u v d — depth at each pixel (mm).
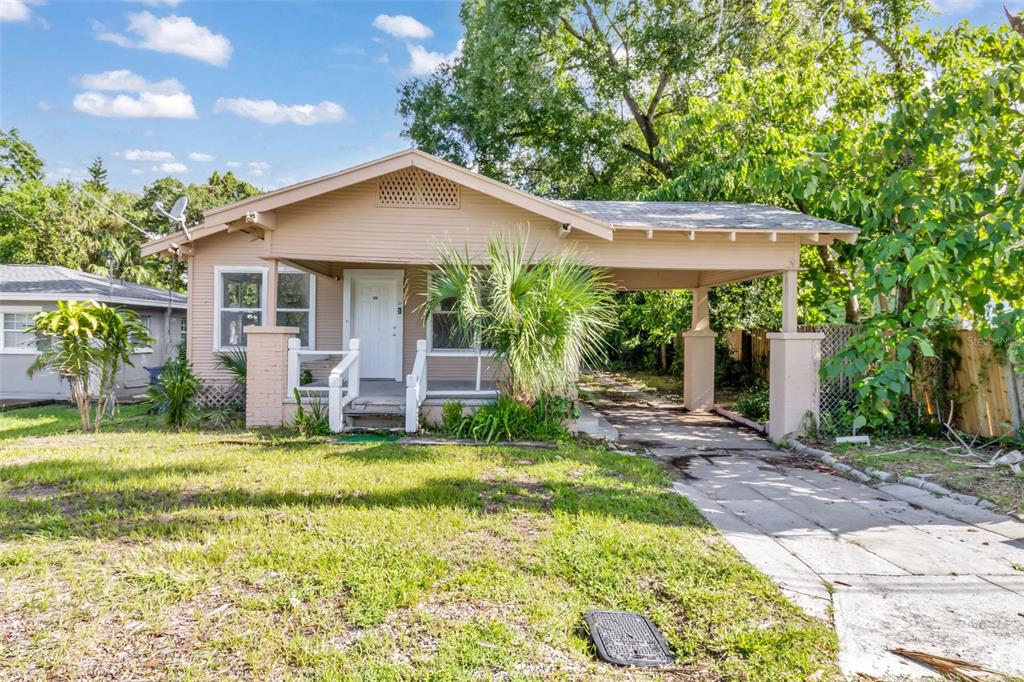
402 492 5113
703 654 2791
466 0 19703
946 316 8273
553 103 17266
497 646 2801
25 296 14312
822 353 8820
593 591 3389
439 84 19781
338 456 6621
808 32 13805
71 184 27906
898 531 4652
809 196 8969
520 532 4246
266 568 3570
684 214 9336
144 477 5535
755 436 9211
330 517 4457
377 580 3416
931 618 3180
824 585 3586
